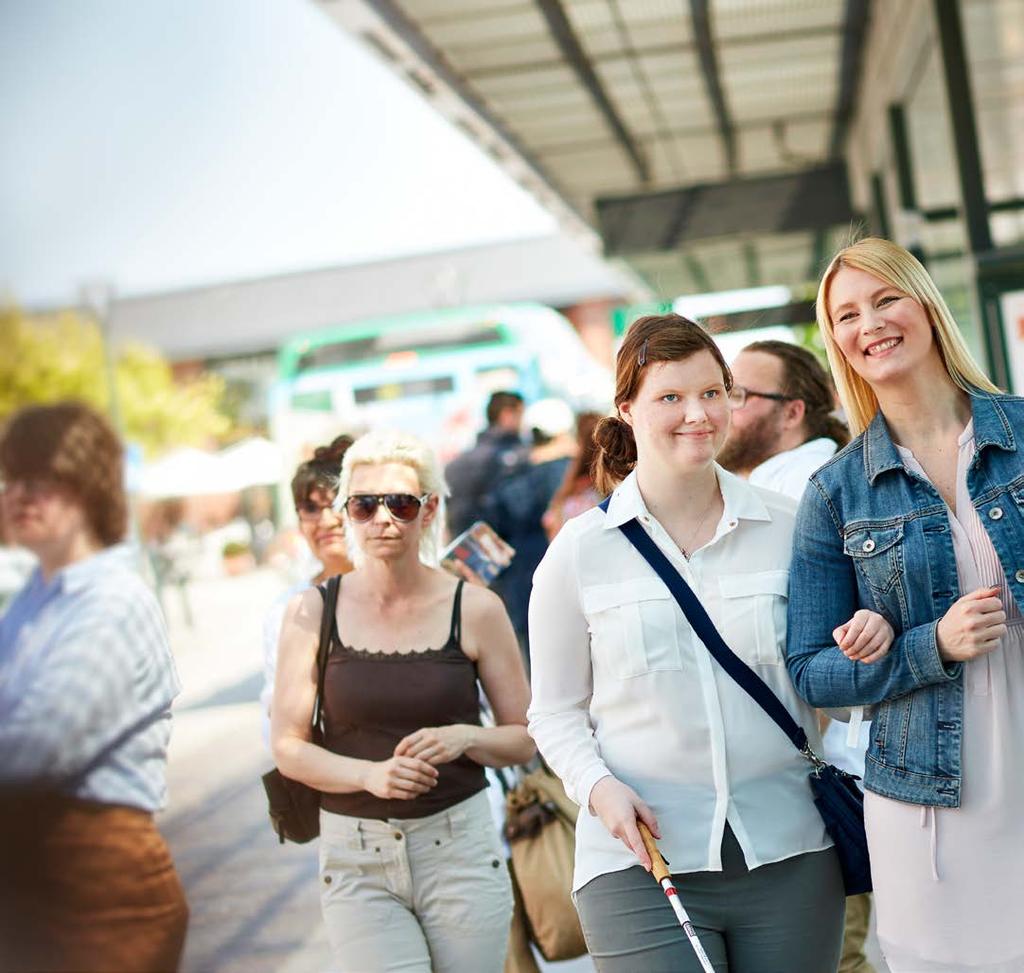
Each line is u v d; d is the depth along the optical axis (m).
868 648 2.68
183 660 13.05
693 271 14.54
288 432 16.73
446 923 3.35
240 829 6.82
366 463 3.48
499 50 9.52
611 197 14.16
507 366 16.78
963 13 7.79
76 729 2.68
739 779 2.81
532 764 4.08
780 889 2.80
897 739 2.79
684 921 2.61
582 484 6.88
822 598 2.85
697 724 2.81
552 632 2.93
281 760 3.38
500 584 8.95
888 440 2.86
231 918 5.40
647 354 2.84
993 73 7.84
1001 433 2.75
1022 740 2.70
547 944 3.76
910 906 2.78
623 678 2.84
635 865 2.80
